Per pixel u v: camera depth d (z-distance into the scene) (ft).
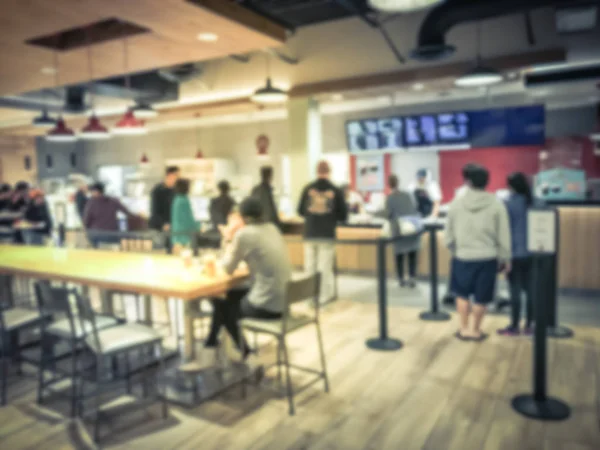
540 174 28.89
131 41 14.33
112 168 47.14
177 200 18.54
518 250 14.23
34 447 9.26
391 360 12.84
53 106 30.99
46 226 25.77
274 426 9.74
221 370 12.14
